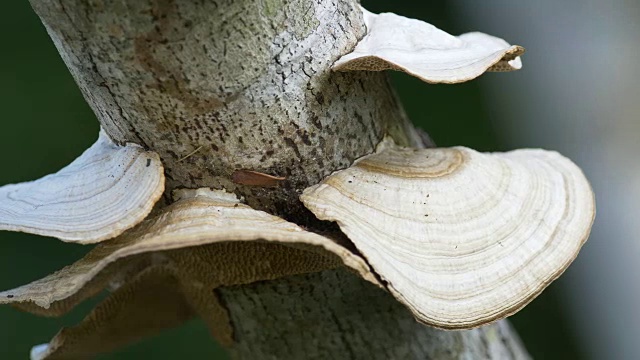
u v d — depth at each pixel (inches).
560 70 36.4
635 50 34.4
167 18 16.4
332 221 17.2
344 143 17.6
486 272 17.4
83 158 18.1
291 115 17.2
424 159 18.0
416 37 17.8
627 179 33.2
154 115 17.0
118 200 17.1
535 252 17.7
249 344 19.2
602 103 34.6
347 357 18.9
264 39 16.8
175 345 36.2
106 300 19.8
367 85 17.8
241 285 18.4
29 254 36.6
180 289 20.0
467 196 17.8
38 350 20.5
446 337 19.1
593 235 33.7
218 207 17.1
